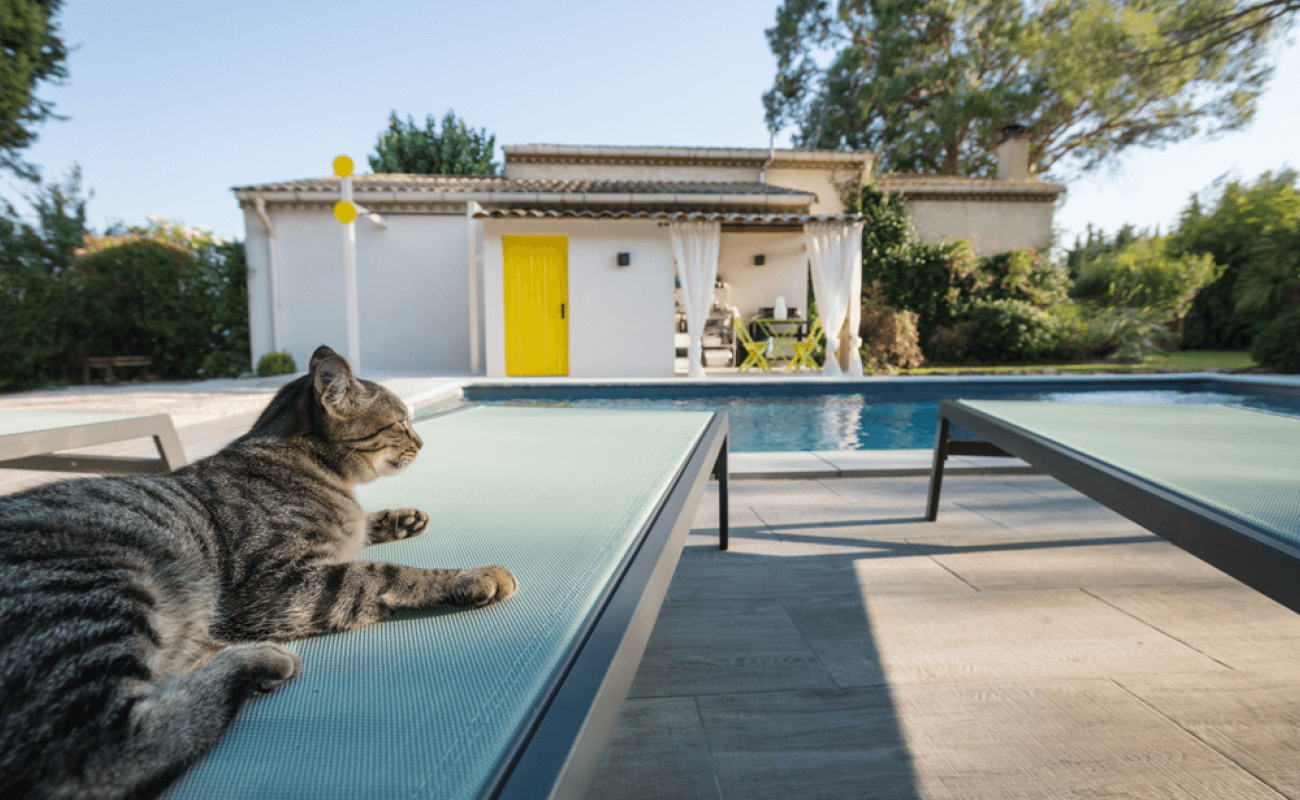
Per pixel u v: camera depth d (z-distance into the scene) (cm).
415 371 1070
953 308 1312
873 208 1373
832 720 148
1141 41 1187
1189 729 144
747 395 867
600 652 81
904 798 123
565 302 977
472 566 111
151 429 250
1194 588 226
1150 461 184
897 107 1989
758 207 1184
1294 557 110
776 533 291
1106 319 1301
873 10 1941
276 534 96
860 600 217
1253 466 178
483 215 927
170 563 84
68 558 72
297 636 85
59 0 929
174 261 998
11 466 267
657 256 971
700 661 175
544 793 55
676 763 133
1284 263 1077
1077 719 148
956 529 296
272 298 1068
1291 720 147
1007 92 1698
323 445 122
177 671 77
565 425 270
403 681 74
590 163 1347
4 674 59
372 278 1096
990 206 1503
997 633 192
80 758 57
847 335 1061
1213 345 1498
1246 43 1167
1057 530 295
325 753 61
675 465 192
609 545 122
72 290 938
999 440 246
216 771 59
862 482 389
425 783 57
